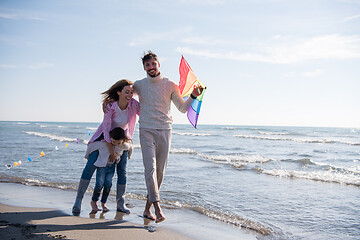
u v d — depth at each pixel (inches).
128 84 136.7
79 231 110.0
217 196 182.2
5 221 119.9
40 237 100.1
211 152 496.4
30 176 238.4
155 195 124.9
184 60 139.3
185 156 414.6
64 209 145.2
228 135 1245.7
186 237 109.1
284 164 338.6
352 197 182.5
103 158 140.9
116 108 140.9
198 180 234.8
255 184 221.3
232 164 329.1
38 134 916.6
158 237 107.8
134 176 245.4
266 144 721.0
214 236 111.7
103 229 114.2
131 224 123.6
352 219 138.8
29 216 129.3
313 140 896.9
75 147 503.2
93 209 144.4
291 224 130.7
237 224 129.0
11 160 328.2
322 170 299.4
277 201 171.6
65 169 273.9
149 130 130.9
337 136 1256.8
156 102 131.6
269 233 118.2
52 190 191.2
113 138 138.9
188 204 162.6
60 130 1393.9
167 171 279.7
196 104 132.3
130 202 165.9
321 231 122.0
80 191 141.9
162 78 133.8
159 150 134.0
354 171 287.9
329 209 155.5
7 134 928.9
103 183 144.6
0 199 163.8
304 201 172.1
